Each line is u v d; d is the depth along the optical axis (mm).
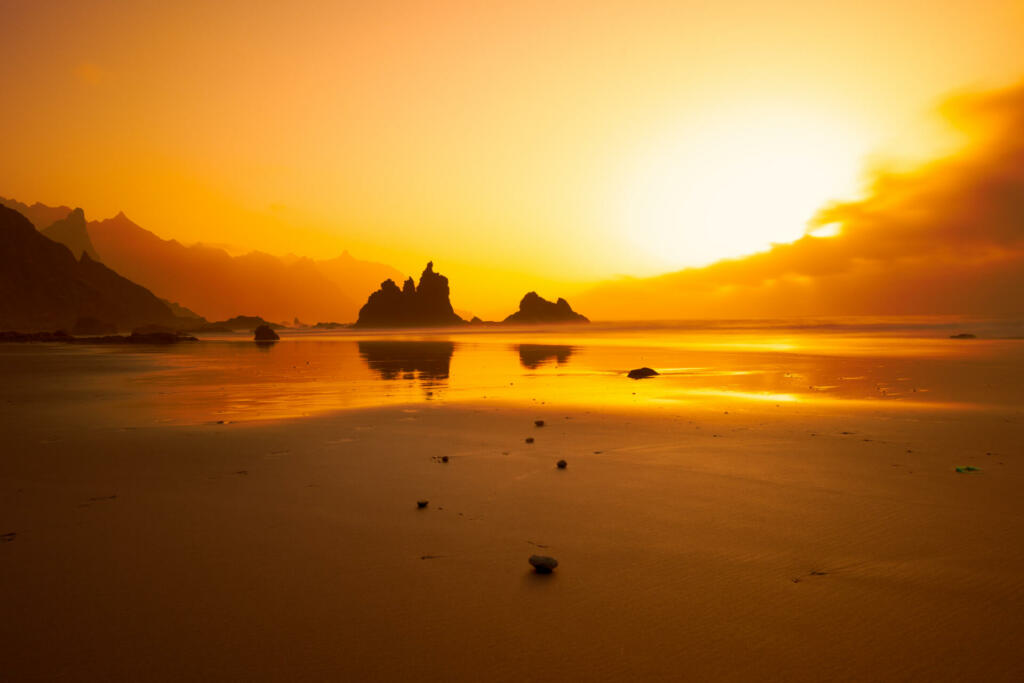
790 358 42938
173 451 13055
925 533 7723
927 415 17438
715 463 11828
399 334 140125
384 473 11133
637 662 4805
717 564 6812
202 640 5168
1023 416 17016
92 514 8711
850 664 4758
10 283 186750
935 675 4594
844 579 6363
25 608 5773
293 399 22312
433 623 5473
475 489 10047
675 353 51125
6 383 28844
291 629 5355
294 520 8445
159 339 89188
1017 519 8211
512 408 19578
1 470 11367
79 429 15828
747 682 4523
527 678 4590
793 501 9242
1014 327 108625
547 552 7250
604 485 10258
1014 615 5520
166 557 7078
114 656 4914
